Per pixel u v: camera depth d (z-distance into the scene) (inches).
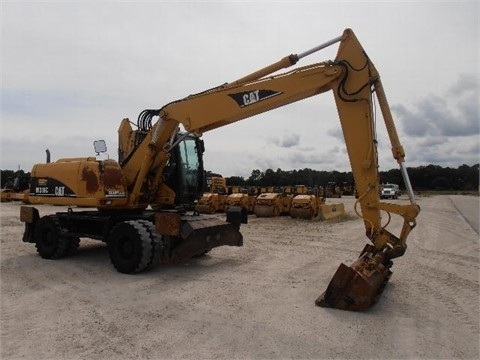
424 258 362.6
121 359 157.8
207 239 320.8
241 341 175.2
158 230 297.4
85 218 344.5
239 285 267.7
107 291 253.1
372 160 235.9
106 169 332.5
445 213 917.8
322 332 185.8
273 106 275.9
